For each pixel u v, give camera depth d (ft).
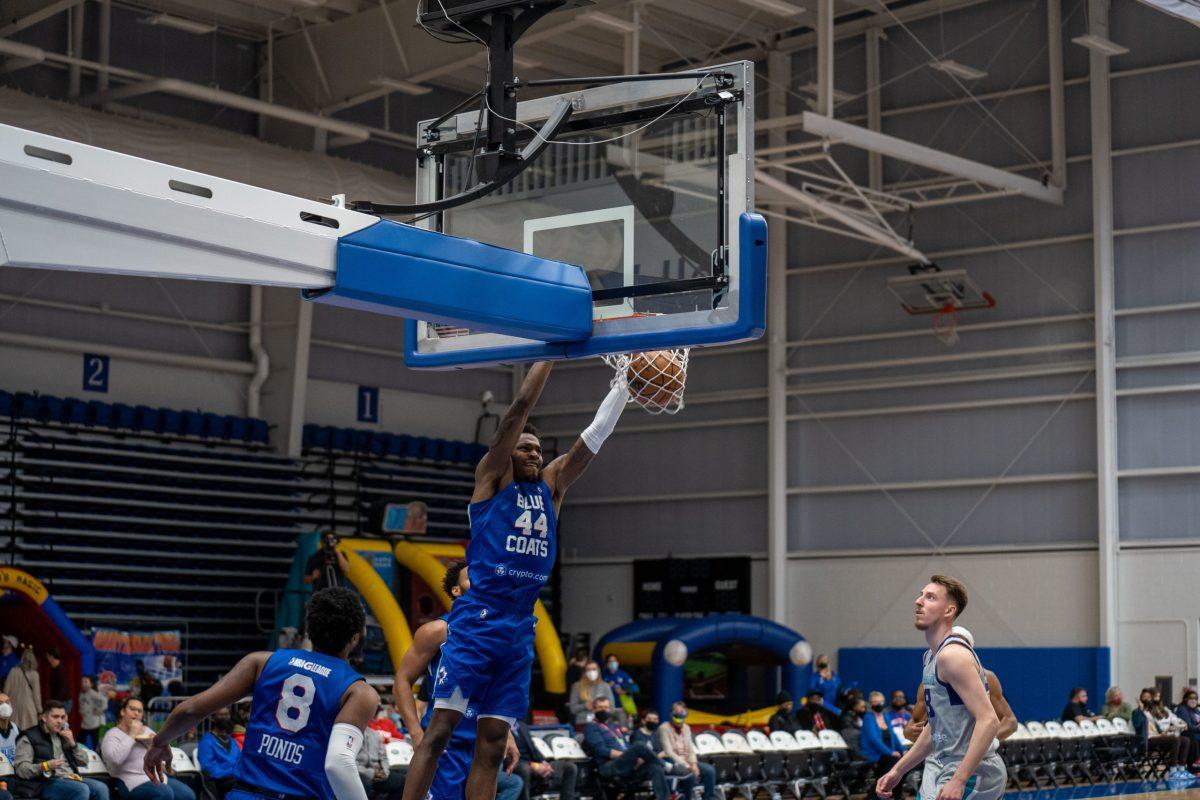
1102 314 78.13
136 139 63.46
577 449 19.92
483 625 18.60
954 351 83.51
